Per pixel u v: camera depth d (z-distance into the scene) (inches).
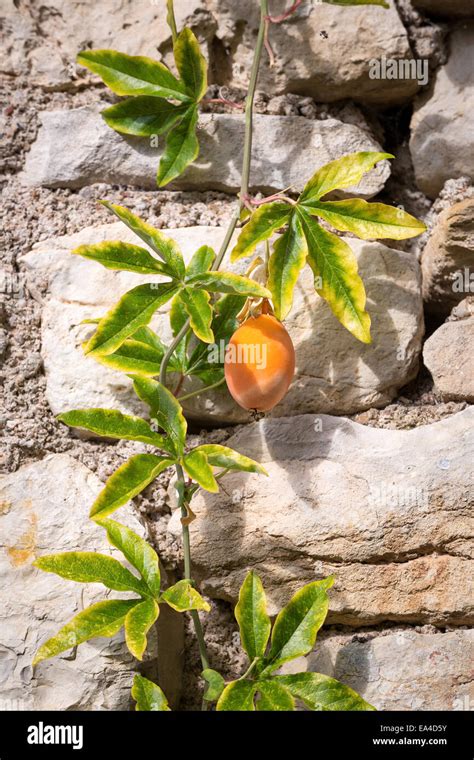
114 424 34.5
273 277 35.4
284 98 39.0
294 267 35.4
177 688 36.9
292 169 38.4
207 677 34.4
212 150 38.4
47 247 38.3
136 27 39.0
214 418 37.5
